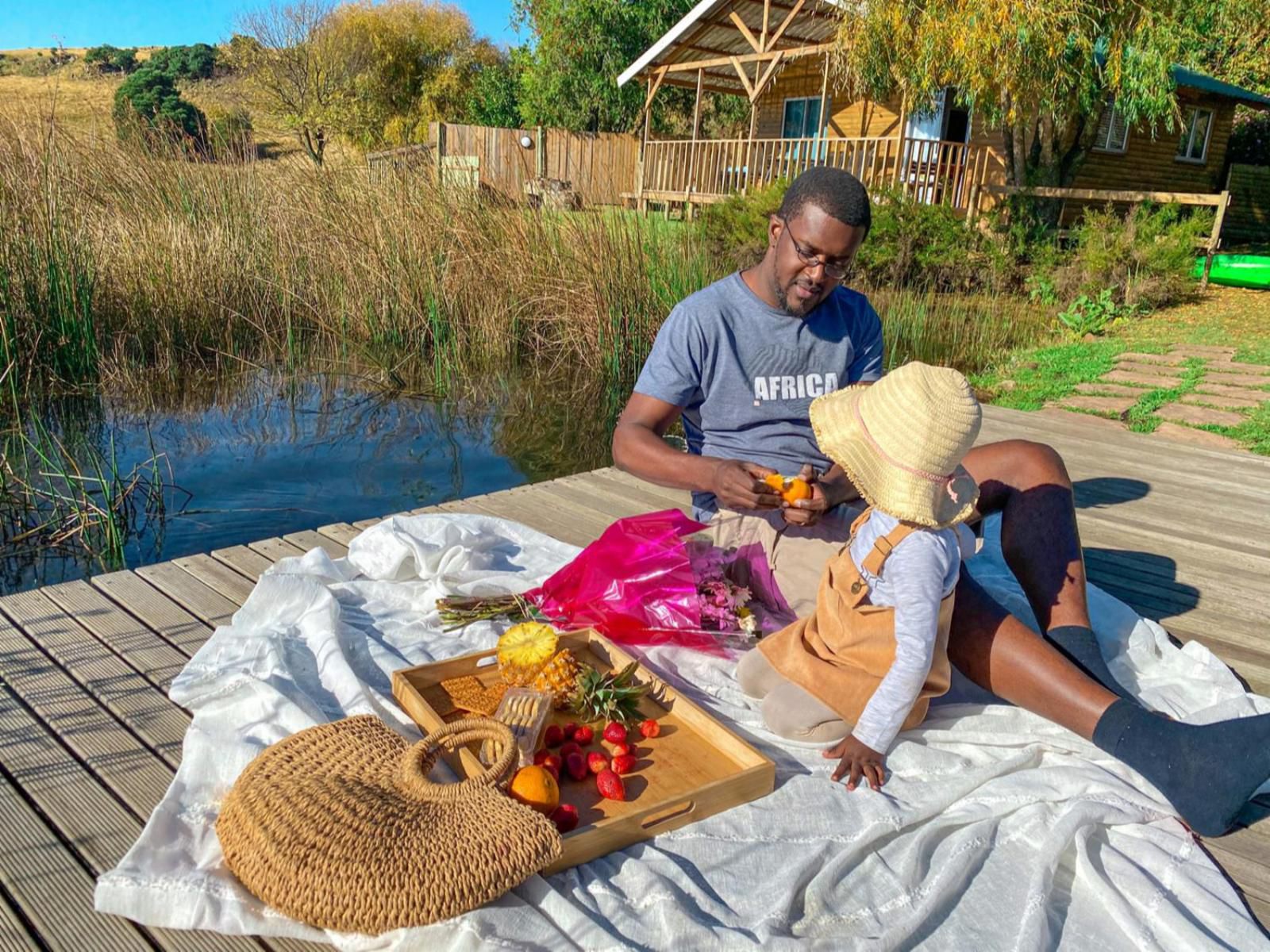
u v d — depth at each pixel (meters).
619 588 2.63
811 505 2.36
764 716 2.29
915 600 2.03
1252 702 2.37
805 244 2.36
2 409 5.78
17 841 1.89
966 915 1.75
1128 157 15.70
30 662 2.60
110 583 3.13
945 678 2.19
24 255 6.20
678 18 23.45
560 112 23.86
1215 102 16.86
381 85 27.20
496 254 7.86
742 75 14.52
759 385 2.61
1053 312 10.90
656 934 1.63
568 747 2.10
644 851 1.84
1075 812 1.93
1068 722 2.13
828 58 13.34
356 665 2.50
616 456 2.62
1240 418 6.11
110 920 1.70
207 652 2.56
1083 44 10.70
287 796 1.76
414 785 1.79
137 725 2.29
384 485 4.90
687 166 16.06
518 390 6.93
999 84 11.62
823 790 2.05
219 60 25.02
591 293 7.20
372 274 7.74
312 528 4.27
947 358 8.54
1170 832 1.98
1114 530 3.86
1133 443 5.19
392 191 8.16
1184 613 3.12
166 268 7.20
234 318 7.54
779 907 1.70
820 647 2.25
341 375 7.08
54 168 6.76
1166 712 2.39
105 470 4.91
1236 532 3.86
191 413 6.07
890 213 11.91
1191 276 11.88
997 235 12.52
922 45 11.07
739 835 1.91
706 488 2.45
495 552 3.32
